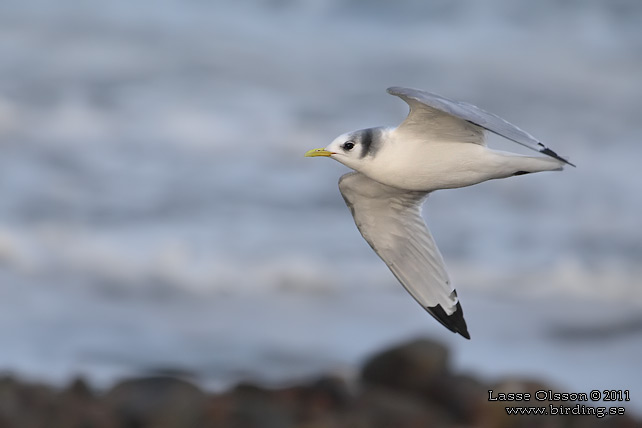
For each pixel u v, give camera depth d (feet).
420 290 28.76
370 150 25.13
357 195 27.86
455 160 24.59
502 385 39.09
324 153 25.48
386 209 28.19
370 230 28.66
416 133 24.81
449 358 41.81
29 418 36.63
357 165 25.39
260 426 35.86
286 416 36.63
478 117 22.04
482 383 40.93
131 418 37.06
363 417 37.96
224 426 36.04
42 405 37.58
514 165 24.32
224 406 36.78
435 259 28.35
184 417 36.63
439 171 24.85
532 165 24.23
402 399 39.60
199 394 38.34
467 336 28.19
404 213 28.25
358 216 28.45
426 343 41.65
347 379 40.47
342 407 38.73
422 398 40.34
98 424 36.60
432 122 24.29
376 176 25.48
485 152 24.52
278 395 38.88
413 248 28.53
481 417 38.32
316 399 38.86
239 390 38.91
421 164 24.86
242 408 36.58
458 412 39.32
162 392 38.11
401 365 40.98
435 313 28.63
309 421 36.99
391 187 27.27
